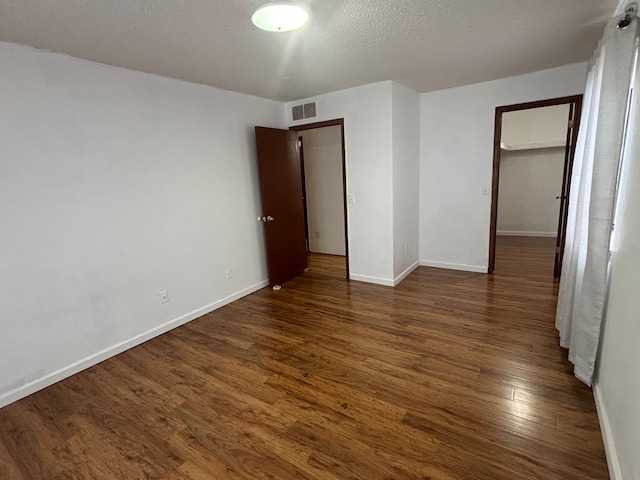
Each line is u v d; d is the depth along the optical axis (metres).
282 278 4.38
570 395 2.03
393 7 1.92
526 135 6.53
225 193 3.68
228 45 2.37
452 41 2.49
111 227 2.73
